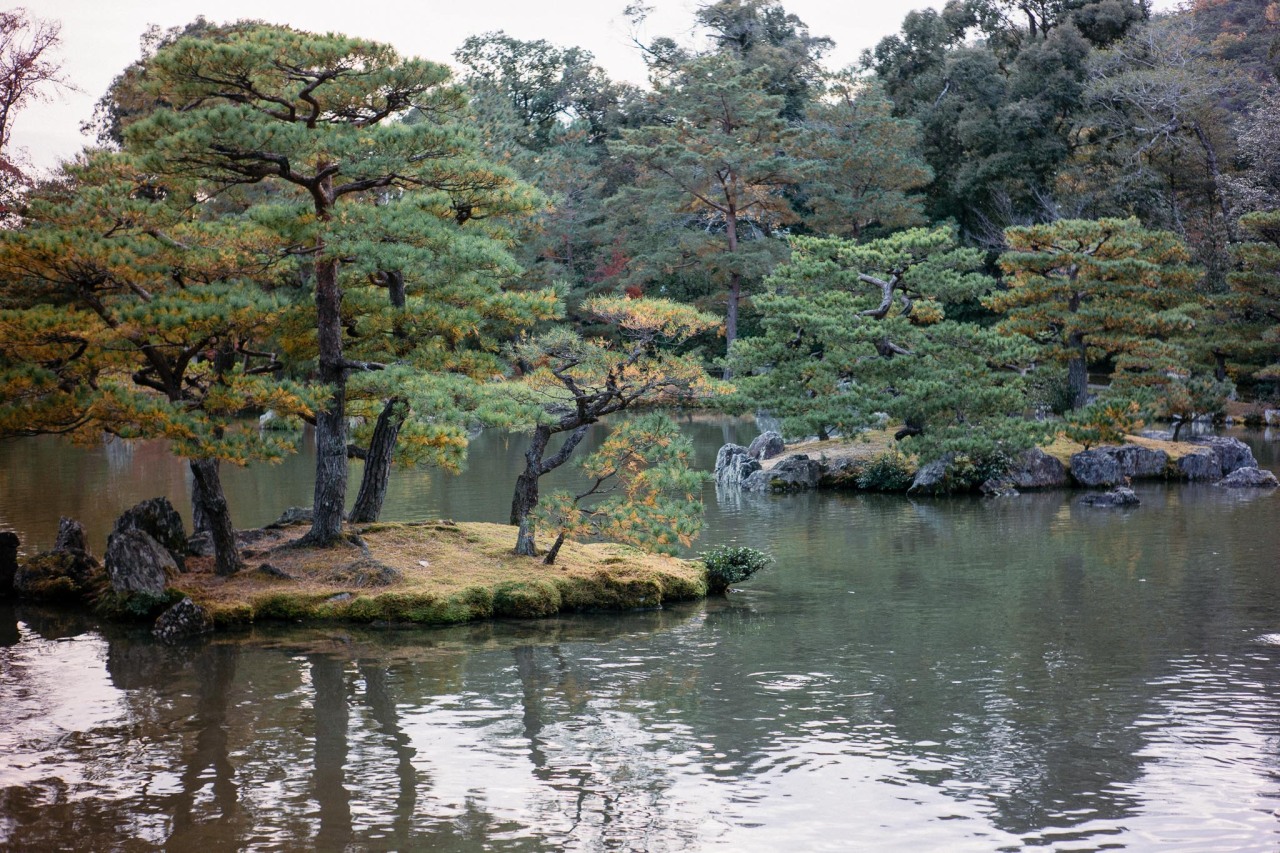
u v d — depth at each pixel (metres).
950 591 24.88
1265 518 33.94
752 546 30.73
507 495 40.06
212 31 33.12
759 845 12.03
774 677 18.28
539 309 24.42
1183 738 15.20
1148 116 74.06
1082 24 87.50
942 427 40.31
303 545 24.22
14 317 19.53
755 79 79.88
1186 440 48.00
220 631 20.97
